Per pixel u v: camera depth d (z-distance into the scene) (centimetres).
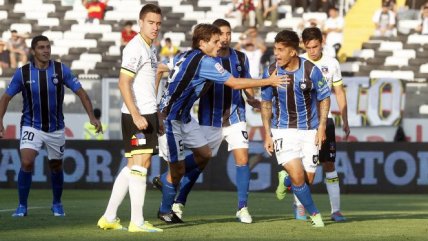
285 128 2720
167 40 6900
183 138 2823
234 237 2359
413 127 5731
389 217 3131
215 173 5062
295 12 7594
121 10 7825
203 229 2583
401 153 5031
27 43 7594
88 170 5131
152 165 5072
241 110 2977
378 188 5028
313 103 2742
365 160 5038
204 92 2762
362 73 6988
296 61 2708
